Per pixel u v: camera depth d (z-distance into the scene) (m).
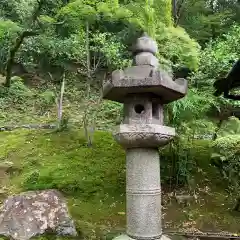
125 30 5.85
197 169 5.15
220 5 10.05
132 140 2.51
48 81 8.48
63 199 4.15
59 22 5.71
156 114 2.70
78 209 4.24
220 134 5.31
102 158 5.30
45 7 7.12
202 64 4.91
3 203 3.99
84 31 5.80
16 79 9.06
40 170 4.93
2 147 5.68
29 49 7.73
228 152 4.69
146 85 2.39
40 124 6.96
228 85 3.98
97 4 4.80
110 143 5.74
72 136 6.02
